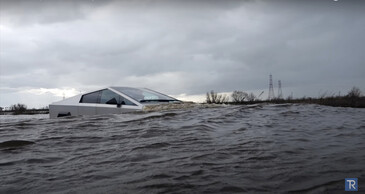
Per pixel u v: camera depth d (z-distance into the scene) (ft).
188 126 12.73
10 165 6.74
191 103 24.82
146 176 5.51
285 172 5.53
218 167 6.00
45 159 7.30
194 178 5.28
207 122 14.02
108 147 8.69
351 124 13.29
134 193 4.58
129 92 23.54
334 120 14.97
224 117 16.16
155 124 13.76
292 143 8.61
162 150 7.95
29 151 8.32
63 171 6.09
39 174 5.90
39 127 13.93
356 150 7.48
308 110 20.72
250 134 10.46
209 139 9.48
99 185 5.07
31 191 4.86
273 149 7.73
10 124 15.40
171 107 22.21
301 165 6.03
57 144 9.40
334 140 9.10
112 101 22.72
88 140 10.07
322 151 7.41
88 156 7.54
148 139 9.84
